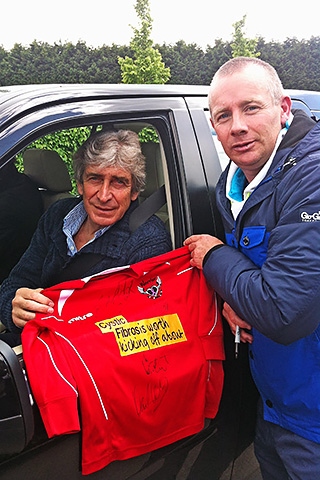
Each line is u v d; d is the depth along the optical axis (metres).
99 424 1.25
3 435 1.11
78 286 1.33
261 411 1.64
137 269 1.40
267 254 1.29
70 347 1.23
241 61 1.39
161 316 1.41
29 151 2.18
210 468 1.67
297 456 1.46
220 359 1.48
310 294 1.18
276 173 1.32
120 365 1.28
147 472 1.44
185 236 1.59
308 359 1.36
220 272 1.35
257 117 1.35
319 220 1.18
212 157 1.72
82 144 1.57
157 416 1.36
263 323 1.24
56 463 1.22
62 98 1.42
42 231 1.76
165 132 1.63
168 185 1.63
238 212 1.46
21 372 1.13
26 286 1.73
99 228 1.62
